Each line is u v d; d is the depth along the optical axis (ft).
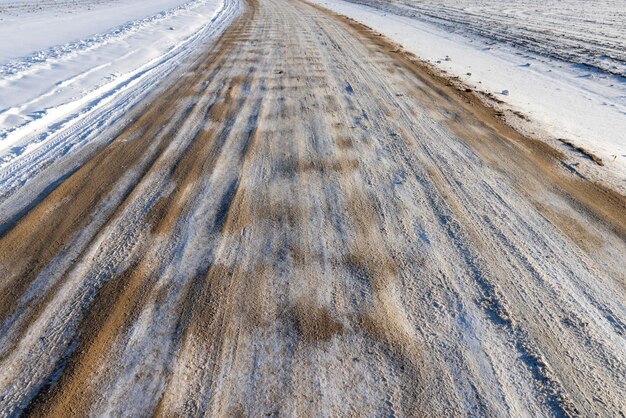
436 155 13.03
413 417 5.46
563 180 11.61
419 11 58.44
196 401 5.67
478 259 8.42
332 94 18.98
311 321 6.96
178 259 8.43
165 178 11.69
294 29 39.42
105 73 23.35
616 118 16.80
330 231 9.28
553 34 37.32
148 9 60.34
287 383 5.92
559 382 5.95
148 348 6.48
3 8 61.77
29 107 17.30
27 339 6.65
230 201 10.46
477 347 6.50
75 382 5.94
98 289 7.67
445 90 20.25
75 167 12.52
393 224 9.53
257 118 16.07
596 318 7.03
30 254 8.63
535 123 16.14
